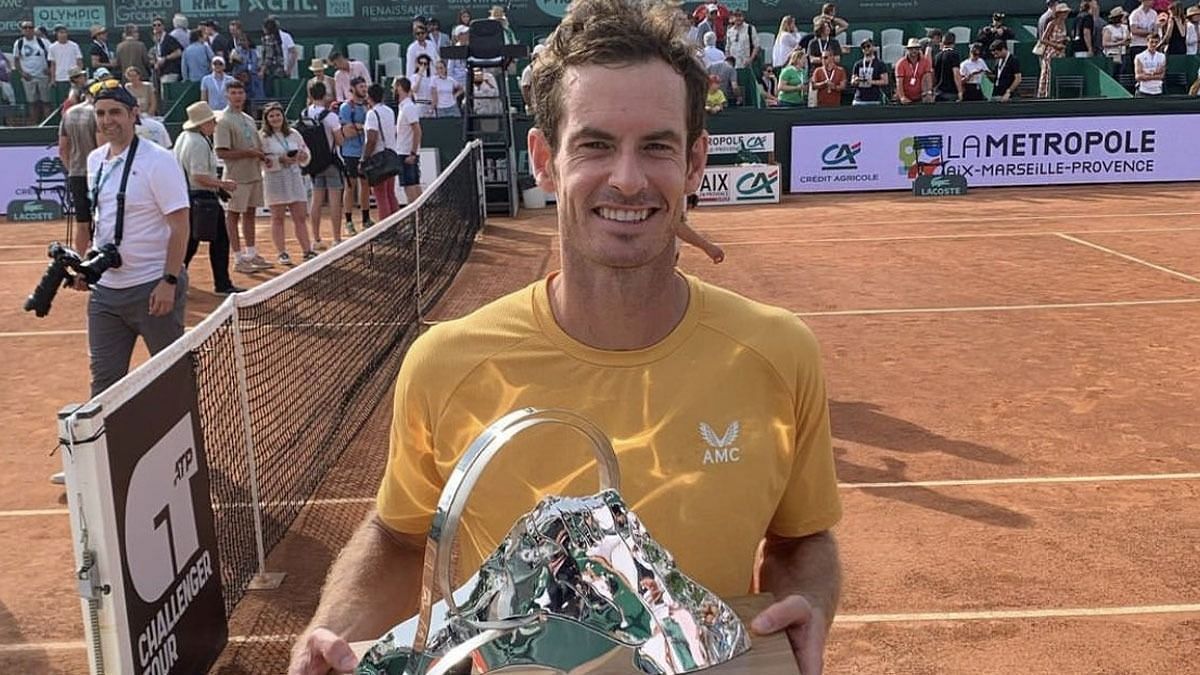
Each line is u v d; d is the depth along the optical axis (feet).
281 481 18.88
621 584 5.25
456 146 64.59
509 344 6.35
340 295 28.12
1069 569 16.85
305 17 86.22
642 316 6.20
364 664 5.30
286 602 16.15
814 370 6.49
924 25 87.71
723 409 6.19
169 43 74.43
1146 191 65.26
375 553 6.84
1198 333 31.71
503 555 5.35
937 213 58.65
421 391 6.44
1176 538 17.88
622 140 5.74
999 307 35.68
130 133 19.48
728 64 71.20
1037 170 68.23
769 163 67.21
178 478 12.95
